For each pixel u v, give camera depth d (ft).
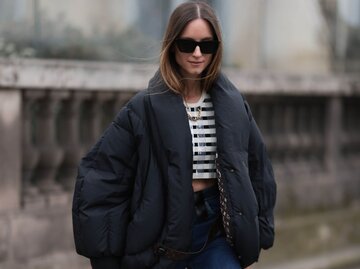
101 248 9.46
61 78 17.44
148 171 9.38
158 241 9.41
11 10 18.02
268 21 27.07
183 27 9.35
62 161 18.62
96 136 19.17
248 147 9.87
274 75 24.17
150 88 9.48
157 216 9.33
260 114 25.16
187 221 9.21
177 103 9.30
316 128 27.27
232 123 9.36
